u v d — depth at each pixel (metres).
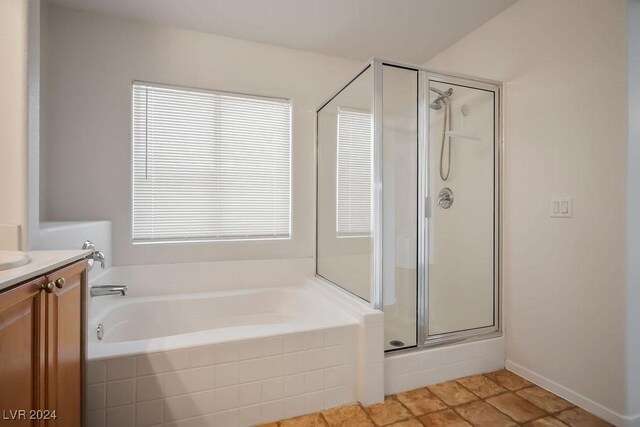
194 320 2.33
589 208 1.70
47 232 1.41
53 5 2.14
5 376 0.73
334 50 2.76
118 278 2.27
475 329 2.20
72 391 1.09
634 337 1.56
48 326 0.93
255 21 2.35
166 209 2.44
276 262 2.68
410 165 2.09
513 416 1.66
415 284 2.06
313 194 2.82
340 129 2.38
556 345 1.87
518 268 2.10
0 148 1.26
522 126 2.07
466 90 2.21
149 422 1.41
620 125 1.56
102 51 2.25
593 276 1.68
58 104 2.14
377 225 1.95
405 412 1.69
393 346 1.97
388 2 2.13
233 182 2.61
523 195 2.06
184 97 2.46
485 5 2.15
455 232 2.21
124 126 2.30
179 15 2.27
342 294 2.24
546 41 1.92
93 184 2.23
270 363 1.60
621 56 1.56
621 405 1.56
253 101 2.65
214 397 1.51
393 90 2.03
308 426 1.57
